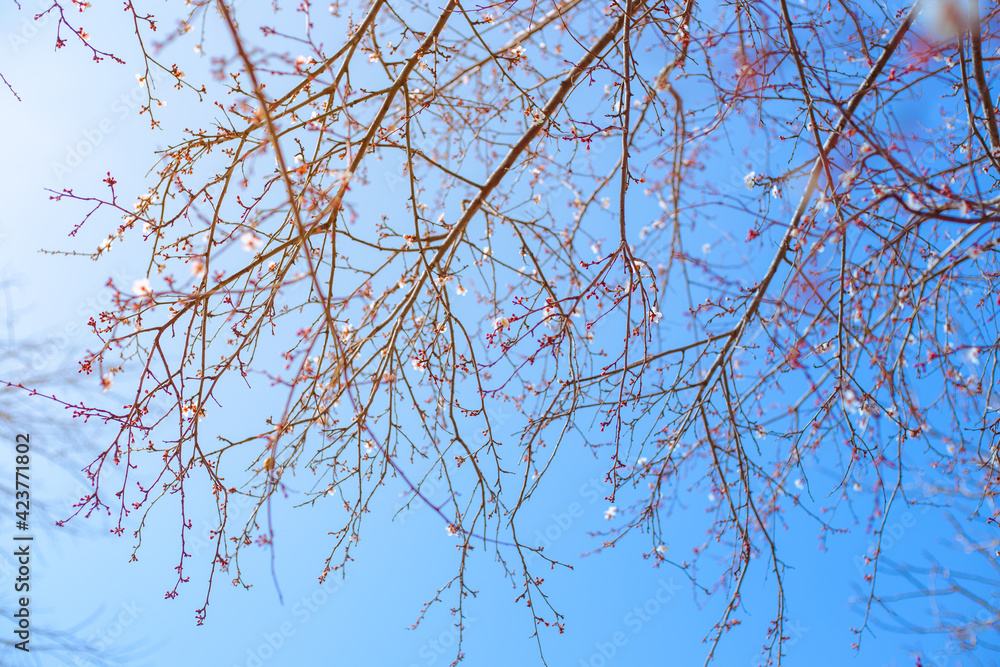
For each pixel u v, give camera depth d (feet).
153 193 10.66
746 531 12.00
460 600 12.23
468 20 10.69
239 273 10.00
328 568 11.80
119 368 10.27
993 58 9.60
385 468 11.61
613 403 12.32
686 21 11.50
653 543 12.96
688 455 13.44
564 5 12.78
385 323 11.12
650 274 11.27
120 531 10.41
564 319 11.12
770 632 11.99
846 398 11.50
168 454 10.51
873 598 12.96
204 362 9.93
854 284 11.84
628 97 10.36
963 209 8.08
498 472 11.97
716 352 13.51
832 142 10.84
